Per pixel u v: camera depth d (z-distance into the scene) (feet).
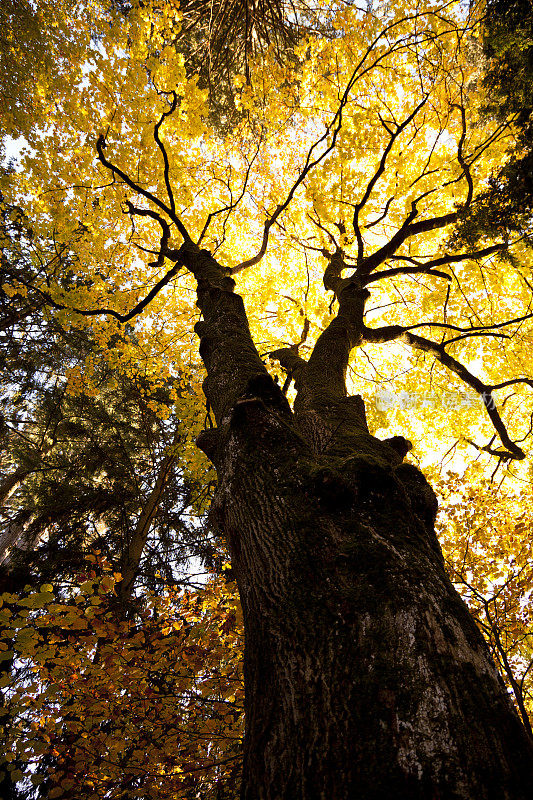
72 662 10.16
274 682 4.23
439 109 18.85
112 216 19.03
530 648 13.00
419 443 23.54
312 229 23.15
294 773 3.47
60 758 10.96
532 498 16.37
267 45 27.22
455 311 21.25
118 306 20.72
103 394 34.50
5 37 19.72
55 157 17.21
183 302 22.59
